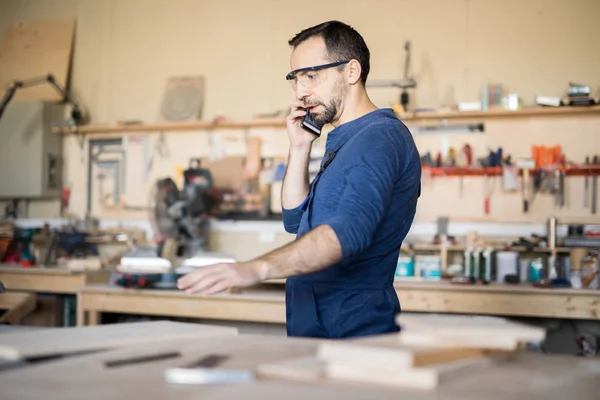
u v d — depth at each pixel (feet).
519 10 16.60
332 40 6.83
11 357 4.43
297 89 7.06
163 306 14.52
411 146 6.63
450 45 16.93
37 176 18.92
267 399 3.36
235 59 18.56
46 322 16.53
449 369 4.01
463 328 4.17
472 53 16.80
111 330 5.42
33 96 19.62
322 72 6.86
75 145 19.61
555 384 3.88
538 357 4.73
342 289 6.52
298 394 3.46
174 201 15.44
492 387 3.72
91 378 3.87
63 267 16.84
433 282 14.46
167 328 5.58
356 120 6.81
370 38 17.40
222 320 17.47
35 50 19.95
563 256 15.84
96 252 18.70
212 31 18.78
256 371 3.95
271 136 18.06
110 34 19.62
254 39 18.44
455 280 14.29
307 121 7.47
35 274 16.35
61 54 19.74
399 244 6.68
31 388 3.65
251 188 17.94
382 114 6.78
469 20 16.85
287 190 7.75
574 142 16.17
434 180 16.81
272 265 5.17
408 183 6.49
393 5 17.30
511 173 16.12
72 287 16.07
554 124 16.28
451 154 16.52
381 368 3.72
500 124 16.52
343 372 3.82
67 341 4.80
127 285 14.85
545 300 13.48
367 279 6.54
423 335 4.09
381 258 6.54
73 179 19.62
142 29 19.36
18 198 19.84
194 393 3.51
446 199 16.76
